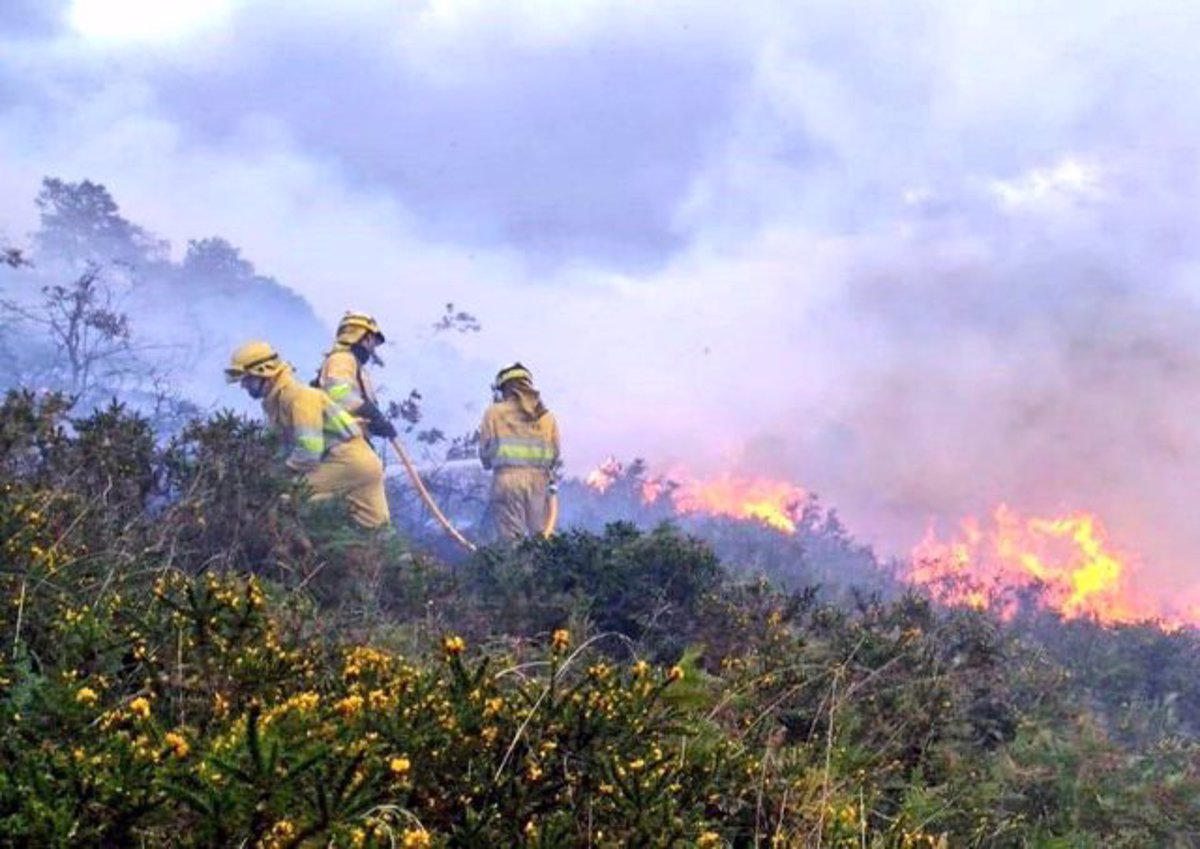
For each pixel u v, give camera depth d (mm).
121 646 2607
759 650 4719
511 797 2209
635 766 2285
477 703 2359
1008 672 5629
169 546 4656
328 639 3682
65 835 1686
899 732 4137
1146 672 8812
